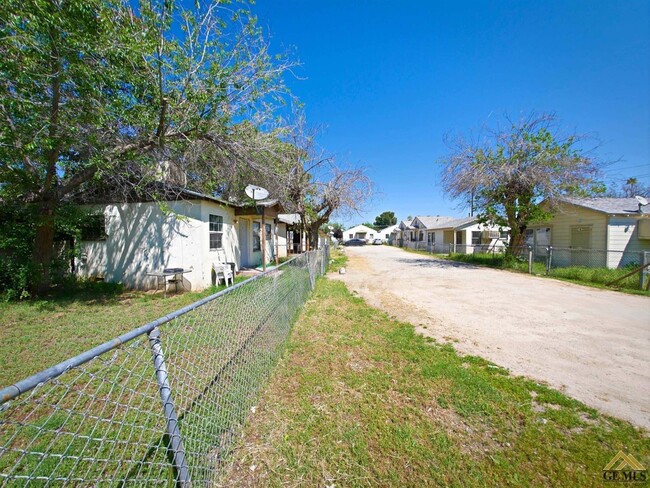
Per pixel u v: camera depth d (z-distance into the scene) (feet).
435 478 6.12
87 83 16.11
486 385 9.40
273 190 31.94
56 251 25.85
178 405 7.15
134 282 26.53
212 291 24.86
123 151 19.97
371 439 7.15
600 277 28.55
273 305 11.51
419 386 9.39
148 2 16.74
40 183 20.58
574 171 36.58
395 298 22.36
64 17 14.35
